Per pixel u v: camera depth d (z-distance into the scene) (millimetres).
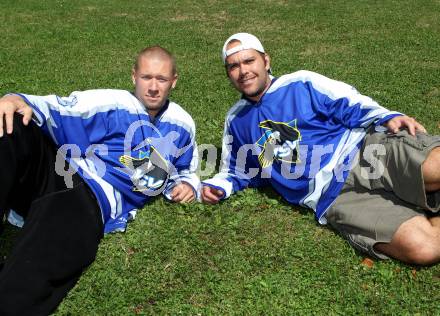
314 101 4305
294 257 3809
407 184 3738
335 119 4289
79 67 8492
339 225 4023
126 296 3398
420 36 10258
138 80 4207
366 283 3521
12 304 3104
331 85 4320
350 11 12844
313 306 3307
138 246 3926
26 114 3545
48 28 11586
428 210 3836
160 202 4523
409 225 3590
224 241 3998
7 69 8383
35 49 9734
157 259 3770
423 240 3527
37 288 3209
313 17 12281
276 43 10094
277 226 4203
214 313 3277
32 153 3562
